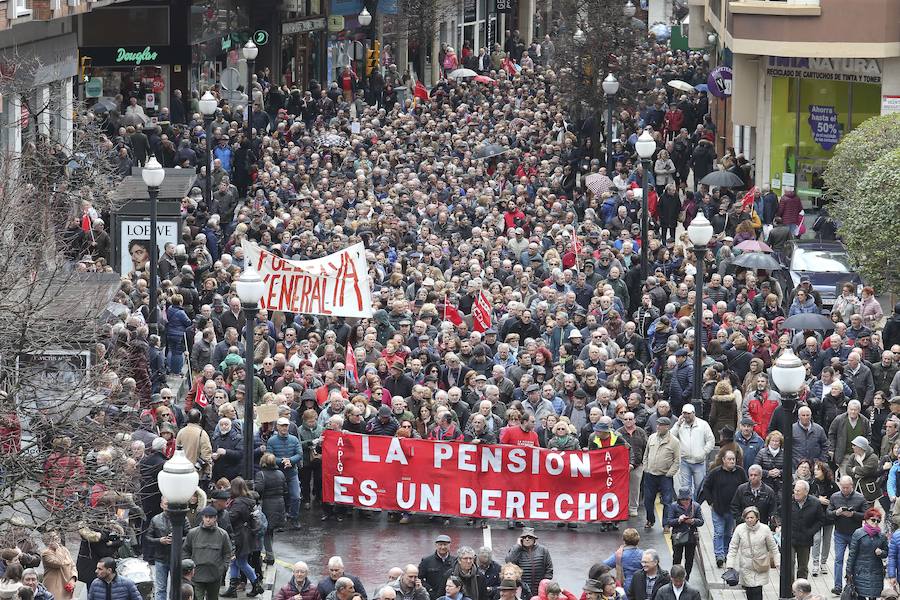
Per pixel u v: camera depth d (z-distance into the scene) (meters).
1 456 36.84
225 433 42.41
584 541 43.47
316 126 96.62
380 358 48.25
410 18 135.00
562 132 94.56
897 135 66.69
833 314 55.56
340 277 49.94
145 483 40.59
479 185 78.75
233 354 47.59
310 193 72.69
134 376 45.47
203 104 72.38
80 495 37.06
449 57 131.38
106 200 59.72
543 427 45.56
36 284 40.53
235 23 114.31
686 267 59.81
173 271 58.00
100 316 43.44
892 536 36.09
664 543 43.22
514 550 36.97
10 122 67.00
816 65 83.19
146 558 38.38
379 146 88.50
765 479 40.84
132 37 98.69
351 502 44.56
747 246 61.31
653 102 94.31
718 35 102.81
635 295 61.84
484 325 53.31
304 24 126.38
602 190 76.94
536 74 121.88
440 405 45.09
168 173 65.56
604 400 45.41
